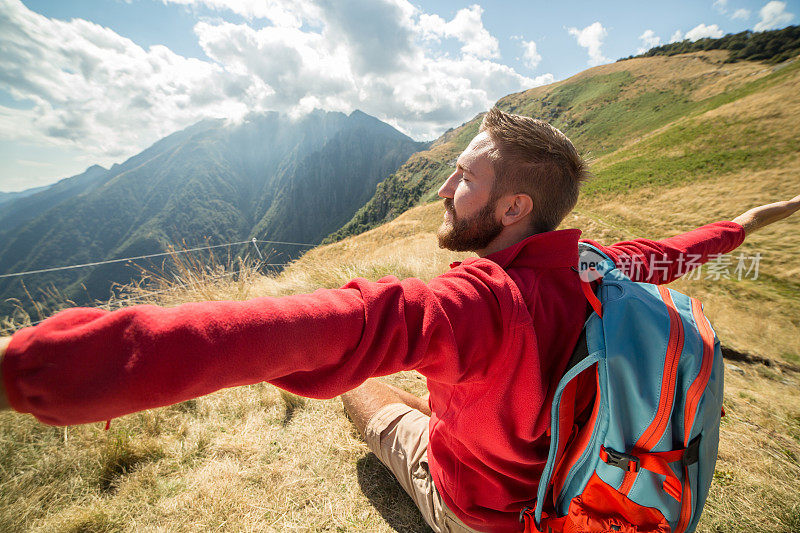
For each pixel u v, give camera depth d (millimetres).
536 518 907
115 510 1543
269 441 1890
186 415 2053
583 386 810
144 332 468
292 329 534
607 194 34031
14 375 418
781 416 2498
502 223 858
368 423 1652
